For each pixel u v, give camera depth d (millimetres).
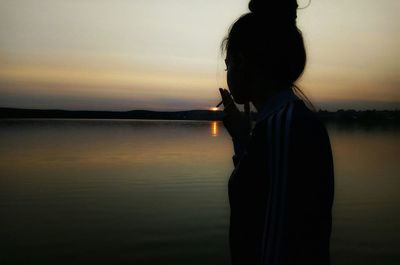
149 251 10859
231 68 1229
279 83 1152
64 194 20828
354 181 26891
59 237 12344
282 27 1141
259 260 1057
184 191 21812
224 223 14164
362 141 94062
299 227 940
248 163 1100
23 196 20234
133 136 101750
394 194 21375
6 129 134125
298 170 961
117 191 21797
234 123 1497
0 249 11000
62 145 64062
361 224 14508
